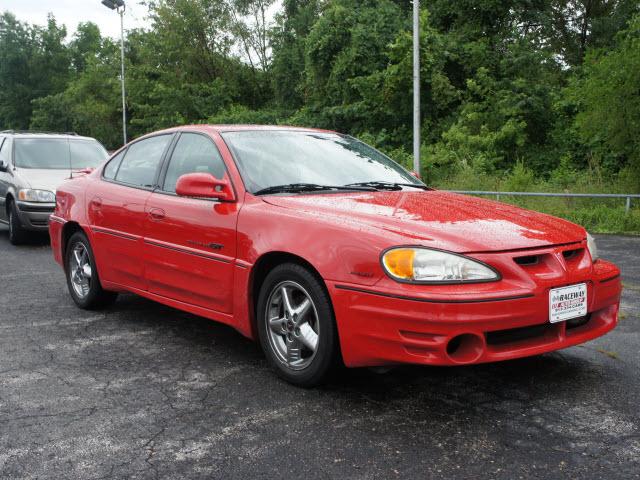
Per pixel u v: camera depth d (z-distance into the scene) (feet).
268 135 14.70
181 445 9.37
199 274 13.42
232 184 13.21
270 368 12.87
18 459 8.95
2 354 13.88
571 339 11.02
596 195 42.16
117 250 16.03
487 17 84.02
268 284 11.94
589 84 53.01
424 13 79.10
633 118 50.72
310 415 10.43
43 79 214.07
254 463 8.77
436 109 79.77
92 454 9.09
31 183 31.22
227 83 125.70
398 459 8.83
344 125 85.61
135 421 10.26
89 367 13.01
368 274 10.23
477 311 9.68
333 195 12.84
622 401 10.89
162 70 125.18
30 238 32.42
